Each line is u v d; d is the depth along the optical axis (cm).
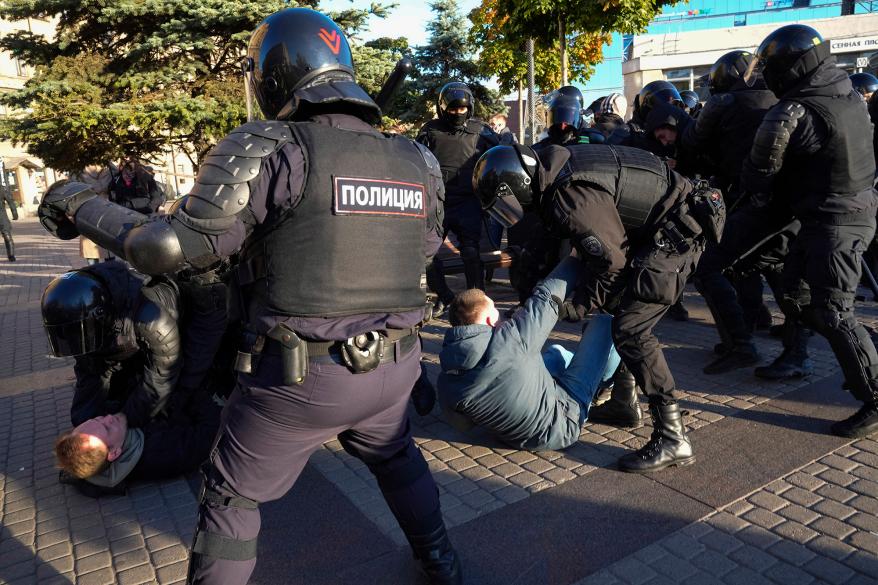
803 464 306
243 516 183
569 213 285
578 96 602
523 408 313
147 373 304
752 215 399
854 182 320
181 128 1062
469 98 593
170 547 271
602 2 856
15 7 1075
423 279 196
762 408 371
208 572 179
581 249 290
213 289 313
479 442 350
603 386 377
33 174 3378
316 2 1153
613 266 292
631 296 296
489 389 310
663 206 290
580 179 282
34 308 785
